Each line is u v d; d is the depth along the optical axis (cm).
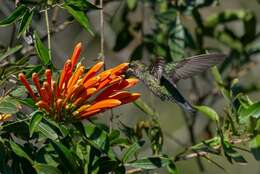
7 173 662
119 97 682
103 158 707
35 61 957
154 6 1163
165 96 821
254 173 1627
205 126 1256
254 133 796
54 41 1351
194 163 1597
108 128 881
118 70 673
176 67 829
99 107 677
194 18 1140
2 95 702
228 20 1213
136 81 682
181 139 1415
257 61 1252
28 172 679
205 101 1303
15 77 717
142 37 1130
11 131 686
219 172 1614
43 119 672
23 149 681
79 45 664
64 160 672
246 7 1484
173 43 1070
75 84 670
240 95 823
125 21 1173
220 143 796
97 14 1271
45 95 666
